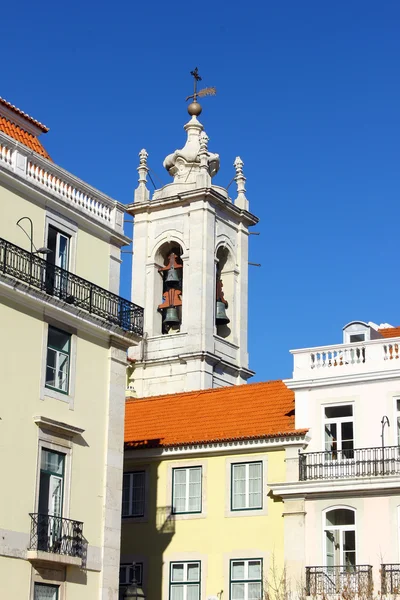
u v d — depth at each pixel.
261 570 35.16
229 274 59.38
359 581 33.16
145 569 36.91
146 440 37.97
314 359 36.78
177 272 58.41
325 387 36.22
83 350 31.36
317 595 33.62
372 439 35.06
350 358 36.22
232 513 36.12
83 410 31.03
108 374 32.09
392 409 35.06
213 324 57.03
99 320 31.69
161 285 58.88
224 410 38.88
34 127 35.25
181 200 58.41
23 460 28.73
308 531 34.78
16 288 29.11
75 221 32.22
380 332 42.38
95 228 32.94
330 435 35.84
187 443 37.09
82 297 31.44
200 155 59.34
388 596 32.84
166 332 58.09
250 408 38.44
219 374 56.72
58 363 30.58
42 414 29.56
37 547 28.50
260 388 39.62
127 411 41.09
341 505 34.56
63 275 30.86
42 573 28.75
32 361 29.53
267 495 35.75
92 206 33.09
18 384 28.98
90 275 32.50
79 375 31.08
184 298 57.19
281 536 35.16
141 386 56.56
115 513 31.42
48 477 29.69
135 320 33.06
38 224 30.81
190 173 60.03
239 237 60.31
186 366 55.62
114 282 33.38
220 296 58.59
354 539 34.34
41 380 29.72
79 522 29.98
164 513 37.12
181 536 36.69
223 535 36.06
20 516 28.36
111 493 31.41
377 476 34.06
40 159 31.12
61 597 29.23
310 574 34.09
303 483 34.91
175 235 58.47
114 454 31.77
